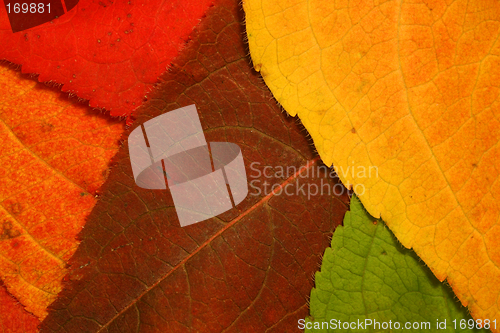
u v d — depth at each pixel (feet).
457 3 0.44
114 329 0.47
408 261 0.47
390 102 0.45
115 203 0.47
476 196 0.45
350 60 0.44
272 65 0.45
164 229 0.47
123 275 0.47
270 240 0.47
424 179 0.45
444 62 0.44
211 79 0.47
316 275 0.47
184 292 0.47
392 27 0.44
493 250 0.45
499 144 0.45
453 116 0.45
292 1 0.44
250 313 0.47
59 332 0.47
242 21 0.47
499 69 0.44
